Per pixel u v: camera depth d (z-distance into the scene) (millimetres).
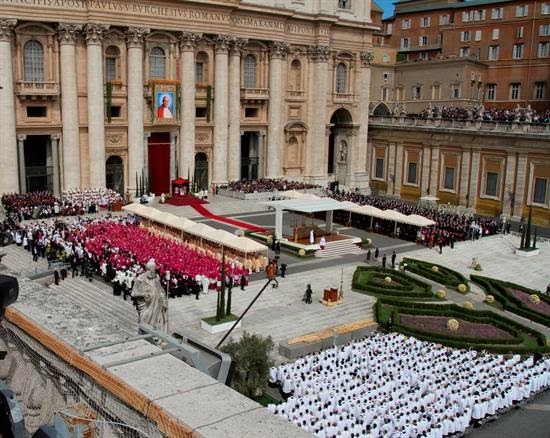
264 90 85562
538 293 50594
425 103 103125
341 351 36688
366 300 46375
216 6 76188
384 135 94875
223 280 38750
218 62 79000
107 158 73750
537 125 74875
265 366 30891
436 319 43875
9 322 11812
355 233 68312
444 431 29219
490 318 44031
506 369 35438
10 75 63938
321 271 52875
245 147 89938
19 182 67500
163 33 74062
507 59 98812
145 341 10352
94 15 67312
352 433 27562
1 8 61938
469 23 103312
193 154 78375
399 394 31641
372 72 106625
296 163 91750
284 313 42750
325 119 90938
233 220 69500
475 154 81938
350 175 95875
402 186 92875
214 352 11055
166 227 58938
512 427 30812
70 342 10211
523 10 96188
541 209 75375
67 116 68625
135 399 8438
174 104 75875
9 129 64625
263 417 7953
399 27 115562
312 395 30406
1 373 12250
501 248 65250
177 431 7730
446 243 64438
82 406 9625
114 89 72312
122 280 42500
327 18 86750
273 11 81750
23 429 7629
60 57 67562
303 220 67500
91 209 67375
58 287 45156
